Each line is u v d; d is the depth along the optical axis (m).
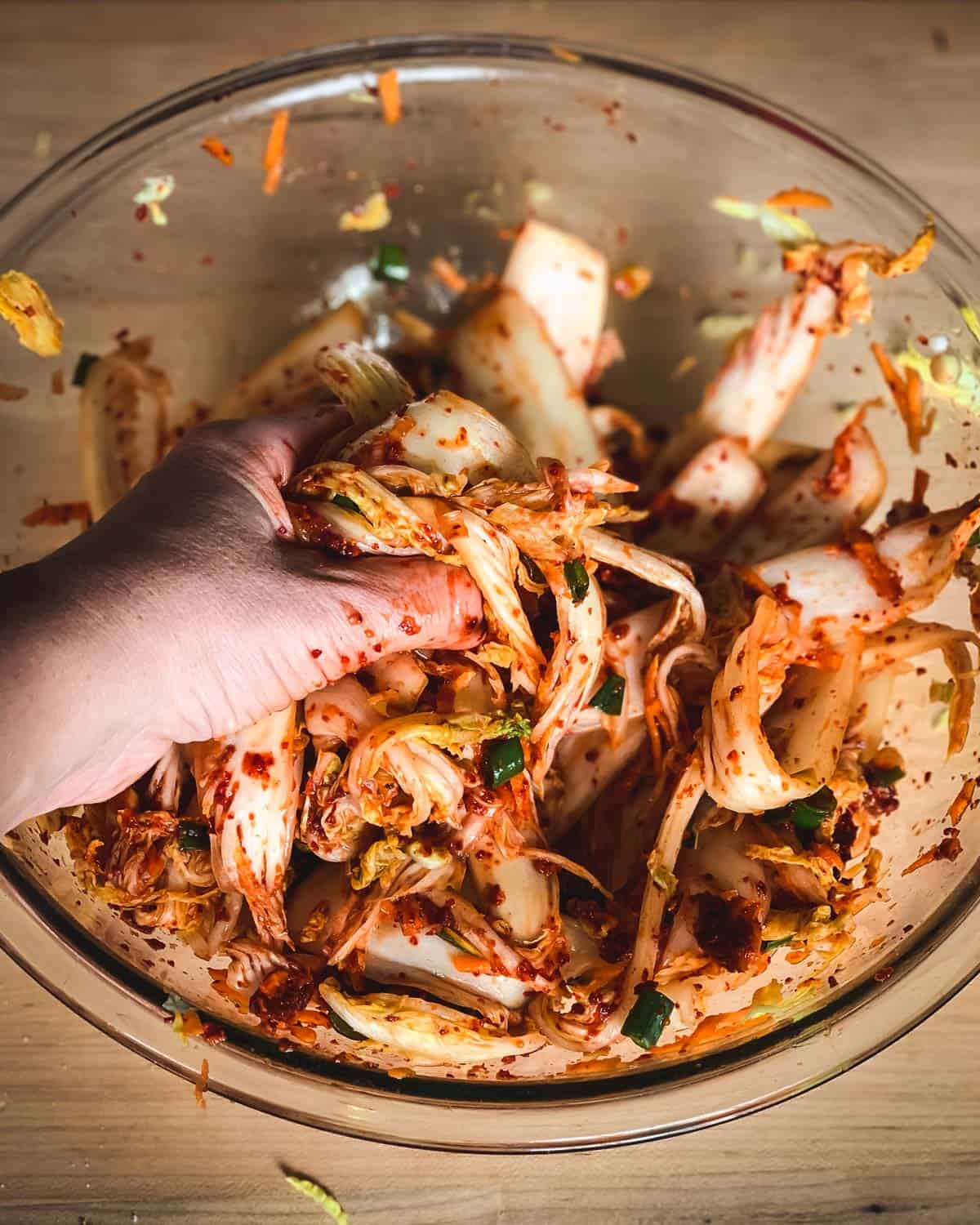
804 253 0.50
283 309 0.56
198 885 0.43
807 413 0.54
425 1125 0.43
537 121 0.55
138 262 0.53
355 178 0.56
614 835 0.46
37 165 0.60
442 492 0.41
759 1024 0.44
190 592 0.38
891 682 0.48
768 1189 0.47
